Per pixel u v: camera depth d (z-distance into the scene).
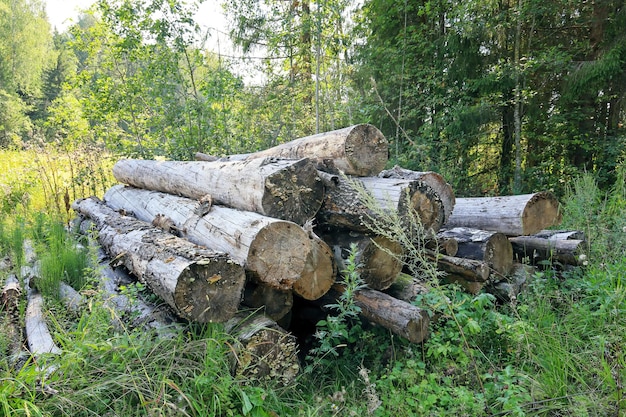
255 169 2.79
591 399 1.92
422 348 2.51
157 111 8.05
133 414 1.89
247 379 2.10
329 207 2.86
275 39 8.88
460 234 3.36
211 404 1.98
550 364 2.19
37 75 25.28
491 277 3.14
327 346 2.42
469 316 2.62
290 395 2.30
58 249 4.00
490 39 7.20
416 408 2.07
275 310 2.62
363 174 3.13
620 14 6.24
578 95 6.55
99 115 7.96
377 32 8.73
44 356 2.02
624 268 2.93
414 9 8.31
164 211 3.88
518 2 6.88
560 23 7.12
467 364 2.35
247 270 2.33
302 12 8.84
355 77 8.86
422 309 2.48
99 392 1.90
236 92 8.34
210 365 2.05
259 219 2.47
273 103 9.47
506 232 3.61
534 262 3.75
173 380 2.04
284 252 2.40
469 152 7.86
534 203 3.58
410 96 8.04
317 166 3.31
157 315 2.57
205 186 3.49
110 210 4.95
